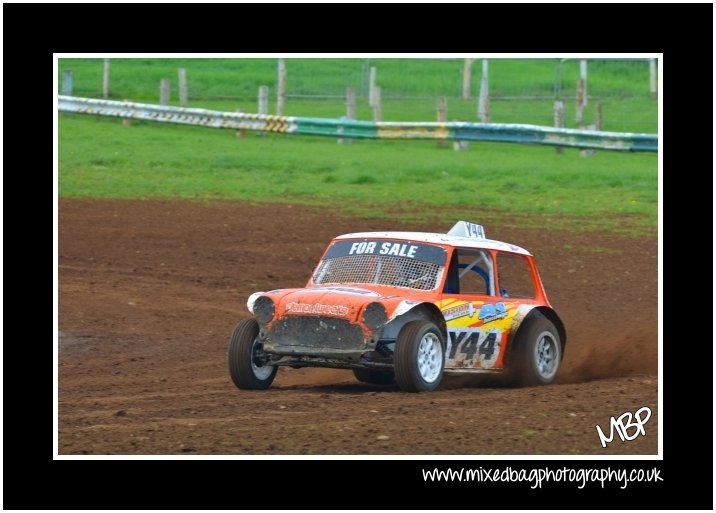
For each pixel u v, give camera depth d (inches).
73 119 3203.7
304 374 1336.1
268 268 1957.4
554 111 3046.3
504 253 1214.9
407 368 1040.2
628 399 1035.9
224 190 2536.9
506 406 995.9
